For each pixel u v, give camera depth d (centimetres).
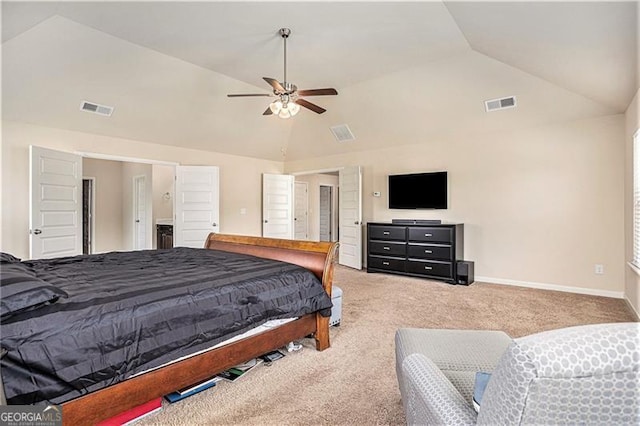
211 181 625
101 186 730
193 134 580
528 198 470
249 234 714
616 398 64
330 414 179
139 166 711
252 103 550
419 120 523
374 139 605
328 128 621
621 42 243
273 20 310
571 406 64
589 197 426
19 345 127
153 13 300
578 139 432
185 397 193
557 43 277
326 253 266
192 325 177
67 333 138
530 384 63
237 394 198
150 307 165
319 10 294
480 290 452
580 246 432
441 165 552
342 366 234
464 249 526
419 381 114
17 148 418
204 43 360
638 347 63
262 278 227
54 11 295
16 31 305
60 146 458
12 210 413
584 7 214
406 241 537
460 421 90
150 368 160
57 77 383
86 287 174
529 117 451
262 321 211
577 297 411
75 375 136
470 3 262
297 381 214
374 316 344
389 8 290
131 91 443
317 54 383
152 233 673
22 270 172
